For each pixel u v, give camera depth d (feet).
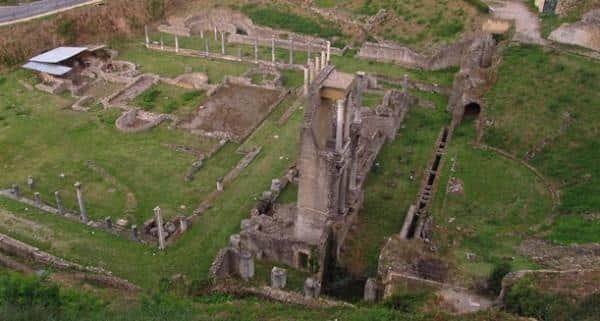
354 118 113.91
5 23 214.48
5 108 175.94
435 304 83.82
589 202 116.26
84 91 189.26
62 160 149.07
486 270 91.91
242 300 91.04
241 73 198.29
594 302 78.13
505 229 110.83
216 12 240.73
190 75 194.08
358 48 209.26
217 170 144.56
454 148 147.02
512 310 80.28
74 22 221.66
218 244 115.75
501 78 159.02
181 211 128.36
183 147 154.20
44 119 169.68
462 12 204.74
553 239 103.40
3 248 111.96
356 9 224.94
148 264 109.50
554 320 76.59
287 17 230.07
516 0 208.85
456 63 191.21
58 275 99.09
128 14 236.43
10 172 143.33
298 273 107.04
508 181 130.62
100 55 214.90
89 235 118.01
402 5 218.59
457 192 127.54
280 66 202.08
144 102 179.42
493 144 144.97
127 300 87.81
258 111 173.58
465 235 109.19
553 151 136.87
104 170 143.84
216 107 176.04
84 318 78.02
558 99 147.74
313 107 97.30
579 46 164.76
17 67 202.08
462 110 160.25
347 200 116.98
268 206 125.18
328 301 90.27
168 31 236.22
